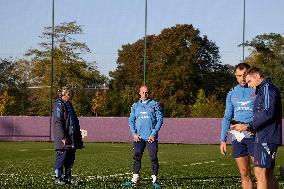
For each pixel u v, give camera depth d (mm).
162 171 17312
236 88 9828
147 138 12922
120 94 54531
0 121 46094
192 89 75188
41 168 18047
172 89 73938
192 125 44156
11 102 65250
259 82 8047
